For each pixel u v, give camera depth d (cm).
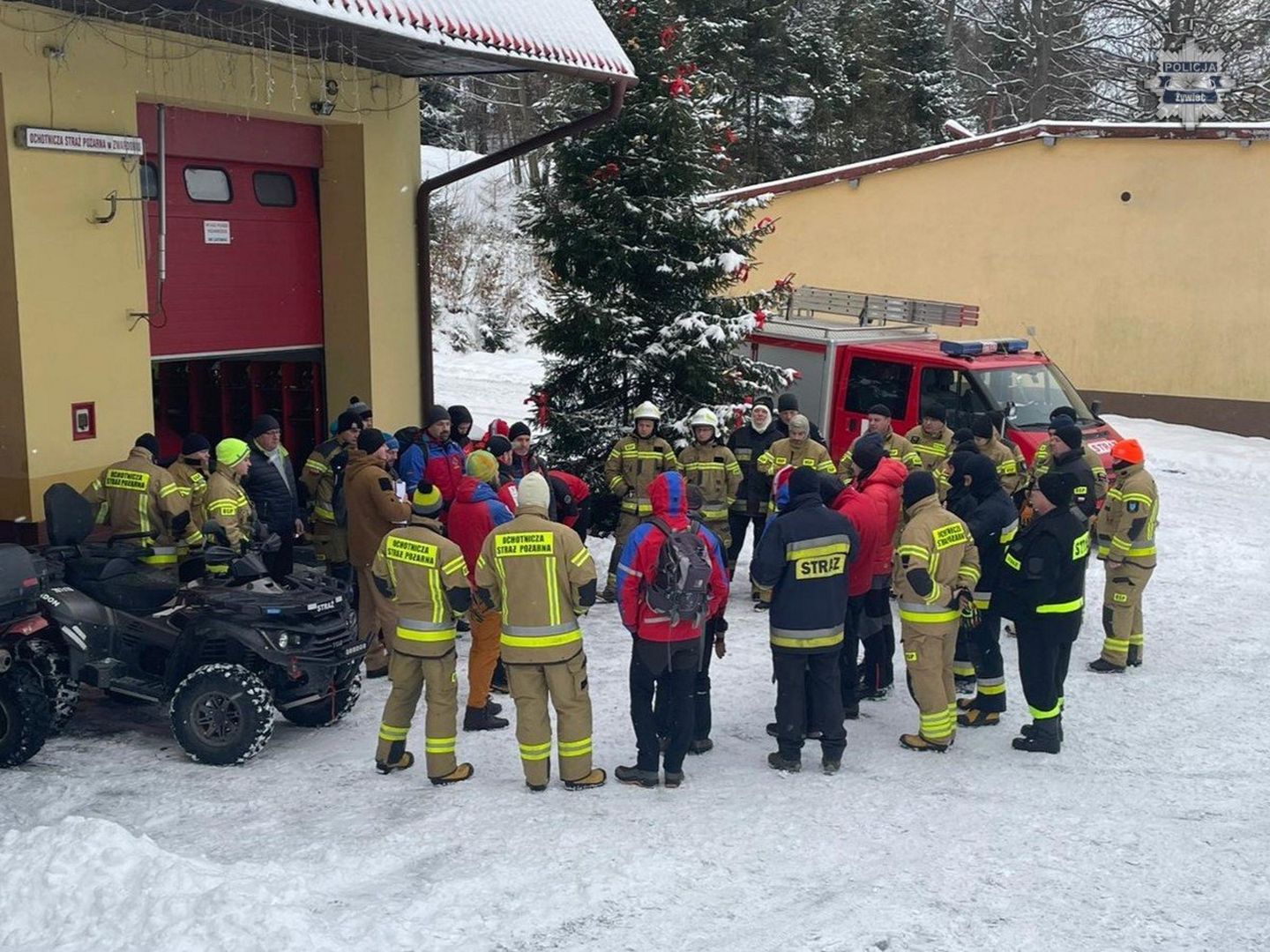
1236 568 1277
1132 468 919
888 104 3972
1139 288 2188
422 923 512
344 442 990
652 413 1055
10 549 704
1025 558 743
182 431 1338
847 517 722
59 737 775
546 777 686
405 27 867
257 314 1170
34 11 859
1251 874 580
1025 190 2238
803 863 585
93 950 459
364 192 1220
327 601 761
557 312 1243
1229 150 2089
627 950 494
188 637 734
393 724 709
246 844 601
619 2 1243
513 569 674
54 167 889
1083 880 570
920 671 752
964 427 1295
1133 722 821
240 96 1052
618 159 1236
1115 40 3691
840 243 2377
